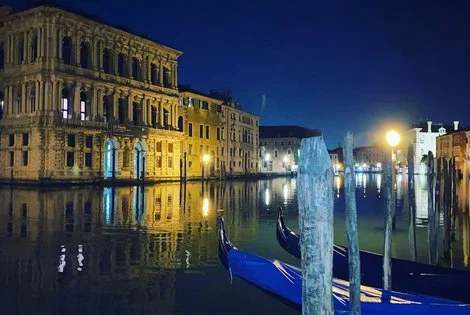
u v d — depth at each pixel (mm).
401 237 17484
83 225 19484
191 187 50844
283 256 13836
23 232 17422
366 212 26438
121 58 57906
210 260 12781
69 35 50125
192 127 71875
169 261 12672
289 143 123062
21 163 48375
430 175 12828
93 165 51406
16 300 9172
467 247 15359
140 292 9805
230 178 81438
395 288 9820
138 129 57688
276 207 28703
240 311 8727
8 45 50656
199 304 9062
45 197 32812
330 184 4477
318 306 4449
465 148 66375
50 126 47094
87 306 8875
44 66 47594
